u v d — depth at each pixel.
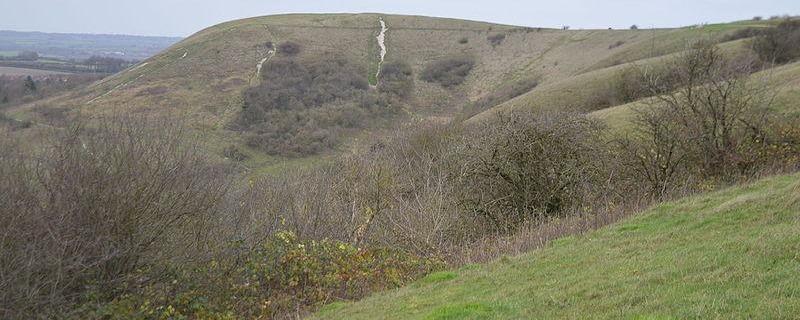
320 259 12.70
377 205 17.83
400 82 75.56
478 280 10.32
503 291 8.95
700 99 18.03
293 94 62.03
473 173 18.34
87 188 10.13
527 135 17.84
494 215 18.05
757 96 21.41
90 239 10.14
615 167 18.06
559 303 7.52
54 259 9.48
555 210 17.78
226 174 13.33
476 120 36.25
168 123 12.19
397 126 45.28
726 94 17.70
